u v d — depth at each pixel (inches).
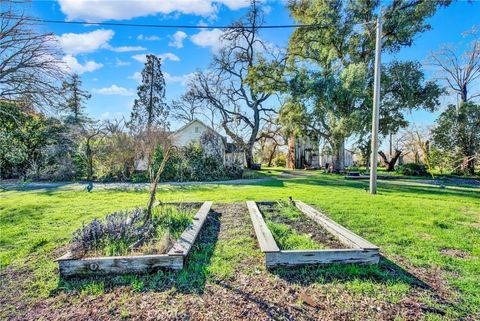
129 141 574.6
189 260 117.3
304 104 684.7
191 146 599.5
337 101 633.6
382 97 681.0
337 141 704.4
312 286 95.7
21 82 465.4
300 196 305.9
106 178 556.1
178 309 83.0
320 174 727.1
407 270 109.8
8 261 121.1
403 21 630.5
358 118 604.4
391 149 920.3
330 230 152.1
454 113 724.0
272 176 653.3
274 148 1284.4
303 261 109.6
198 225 155.6
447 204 255.8
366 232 161.3
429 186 443.8
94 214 216.1
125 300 88.5
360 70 587.8
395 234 156.6
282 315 79.6
